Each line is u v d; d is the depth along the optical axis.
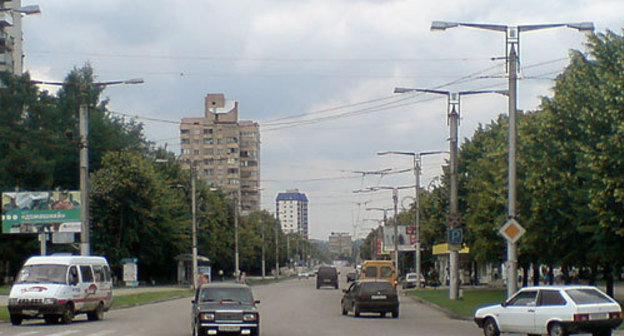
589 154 31.72
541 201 38.53
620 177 30.80
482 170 53.41
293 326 30.83
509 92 31.67
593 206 31.80
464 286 82.94
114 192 80.31
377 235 151.62
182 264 91.56
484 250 53.44
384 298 37.28
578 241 39.25
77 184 84.75
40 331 27.84
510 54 31.38
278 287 90.81
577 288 24.34
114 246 81.25
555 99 37.84
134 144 104.31
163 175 100.44
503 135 48.59
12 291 31.67
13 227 60.03
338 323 32.78
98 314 34.97
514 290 31.23
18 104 74.00
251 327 24.33
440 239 85.44
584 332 23.69
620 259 34.97
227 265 128.62
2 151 71.00
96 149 85.88
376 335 26.48
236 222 97.56
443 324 32.75
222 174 161.62
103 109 89.56
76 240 77.94
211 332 24.08
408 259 127.38
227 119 162.25
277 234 161.75
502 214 47.66
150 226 82.94
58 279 32.25
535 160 38.38
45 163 72.50
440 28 30.75
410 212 116.75
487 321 26.05
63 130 80.50
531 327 24.61
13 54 100.06
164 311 42.88
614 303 24.16
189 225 94.38
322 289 82.44
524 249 41.53
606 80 32.03
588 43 34.66
